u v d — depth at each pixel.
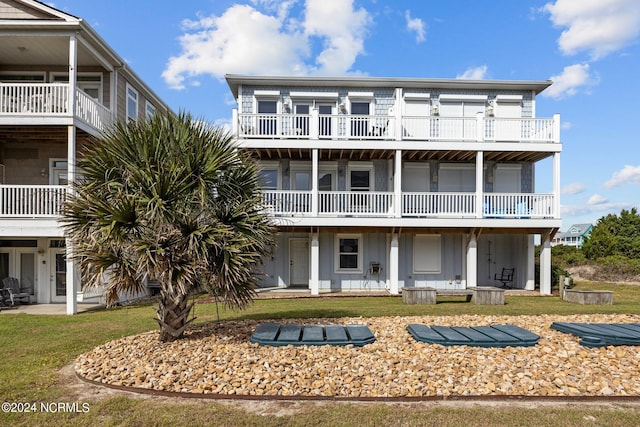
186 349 5.82
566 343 6.08
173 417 3.94
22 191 12.70
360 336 6.06
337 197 15.41
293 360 5.27
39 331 8.37
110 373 5.07
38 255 14.17
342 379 4.70
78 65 14.86
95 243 5.63
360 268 16.75
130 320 9.62
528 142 15.28
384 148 14.85
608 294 12.06
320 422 3.84
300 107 16.98
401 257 16.84
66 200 6.43
